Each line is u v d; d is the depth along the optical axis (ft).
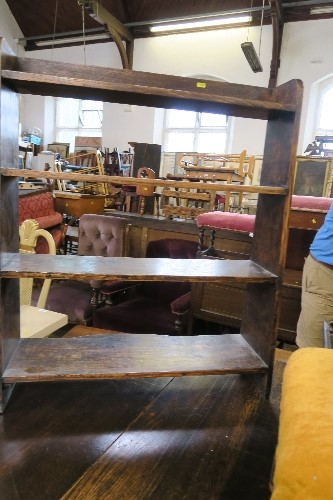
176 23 24.43
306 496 1.44
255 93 4.16
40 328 4.47
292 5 20.84
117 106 27.89
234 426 3.59
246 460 3.14
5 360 3.69
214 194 11.14
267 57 22.98
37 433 3.33
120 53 25.66
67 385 4.12
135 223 12.16
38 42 29.84
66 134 31.86
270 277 3.90
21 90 3.91
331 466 1.50
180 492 2.77
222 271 4.07
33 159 23.66
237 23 23.29
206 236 9.91
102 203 17.56
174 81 3.99
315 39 21.61
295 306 7.92
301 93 3.65
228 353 4.33
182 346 4.44
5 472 2.85
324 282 5.37
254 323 4.44
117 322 9.11
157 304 10.09
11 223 3.98
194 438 3.39
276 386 4.33
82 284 10.77
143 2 24.18
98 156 20.59
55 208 17.20
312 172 14.94
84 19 26.58
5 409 3.64
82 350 4.18
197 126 26.86
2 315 3.56
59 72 3.79
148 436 3.38
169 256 10.61
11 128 3.75
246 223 7.60
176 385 4.26
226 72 24.25
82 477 2.85
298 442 1.69
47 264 3.89
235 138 24.30
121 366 3.87
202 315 9.41
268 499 2.75
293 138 3.71
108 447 3.19
